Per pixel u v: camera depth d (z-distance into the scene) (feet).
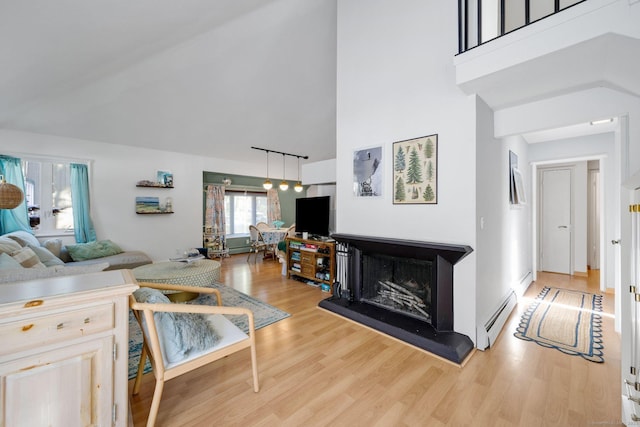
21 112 11.52
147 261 14.14
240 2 8.52
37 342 3.45
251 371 6.32
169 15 8.24
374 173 9.40
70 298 3.59
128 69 10.39
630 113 6.62
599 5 4.69
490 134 8.19
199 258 12.92
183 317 5.10
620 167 6.95
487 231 8.03
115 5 7.34
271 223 25.09
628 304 4.85
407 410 5.08
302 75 12.97
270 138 18.42
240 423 4.80
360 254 9.94
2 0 6.34
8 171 12.32
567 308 10.16
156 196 17.28
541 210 16.22
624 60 5.28
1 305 3.21
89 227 14.51
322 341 7.73
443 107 7.70
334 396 5.48
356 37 9.97
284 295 11.82
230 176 22.53
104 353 3.92
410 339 7.51
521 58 5.58
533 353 7.02
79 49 8.63
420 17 8.18
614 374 6.09
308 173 15.87
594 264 16.63
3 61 8.28
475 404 5.23
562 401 5.27
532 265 14.14
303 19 10.21
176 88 12.25
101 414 3.92
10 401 3.33
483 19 7.55
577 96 7.07
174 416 4.95
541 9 9.11
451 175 7.58
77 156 14.42
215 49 10.47
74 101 11.61
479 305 7.51
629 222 4.75
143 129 14.85
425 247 7.58
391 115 8.92
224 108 14.40
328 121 17.29
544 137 12.68
